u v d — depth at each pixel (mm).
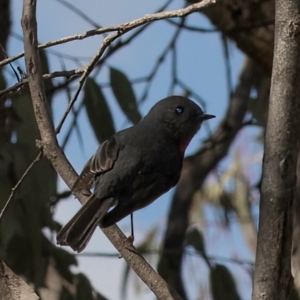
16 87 7410
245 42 11781
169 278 12383
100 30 7012
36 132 10477
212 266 11992
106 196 7500
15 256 10594
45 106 7223
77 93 7223
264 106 13195
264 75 13102
